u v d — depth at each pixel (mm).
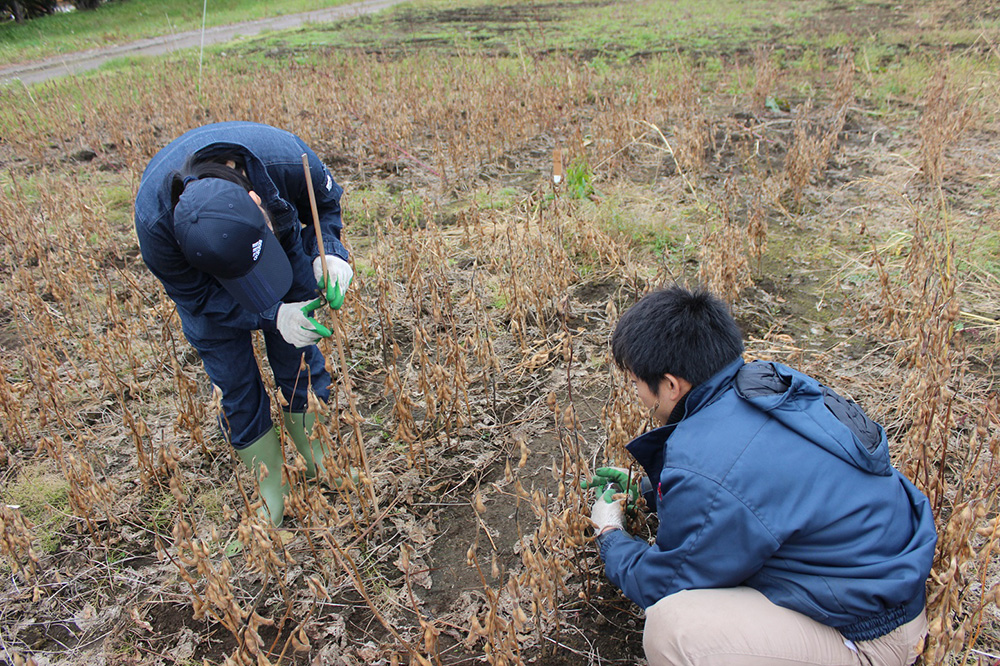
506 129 6867
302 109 8656
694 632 1834
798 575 1798
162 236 2293
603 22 14320
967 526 1955
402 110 7961
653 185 5742
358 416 2561
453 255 4906
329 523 2680
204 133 2410
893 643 1792
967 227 4668
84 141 8320
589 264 4641
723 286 4055
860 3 13984
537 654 2408
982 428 2336
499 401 3551
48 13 29219
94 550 2871
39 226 5566
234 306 2482
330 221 2764
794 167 5387
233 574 2725
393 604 2580
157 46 18562
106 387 3760
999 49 8719
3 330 4469
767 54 9531
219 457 3297
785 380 1929
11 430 3402
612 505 2406
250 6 25406
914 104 7418
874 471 1817
